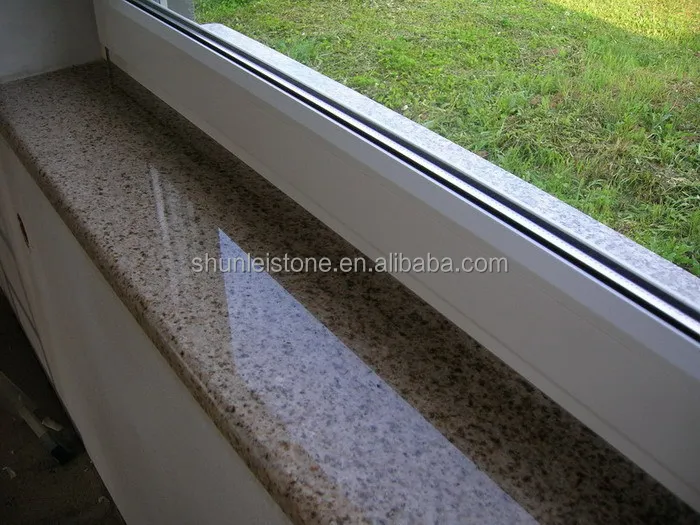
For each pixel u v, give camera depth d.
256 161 0.82
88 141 0.92
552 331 0.51
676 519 0.47
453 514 0.47
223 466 0.63
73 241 0.90
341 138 0.65
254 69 0.76
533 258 0.50
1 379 1.61
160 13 0.92
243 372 0.58
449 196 0.56
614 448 0.52
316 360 0.59
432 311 0.65
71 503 1.39
